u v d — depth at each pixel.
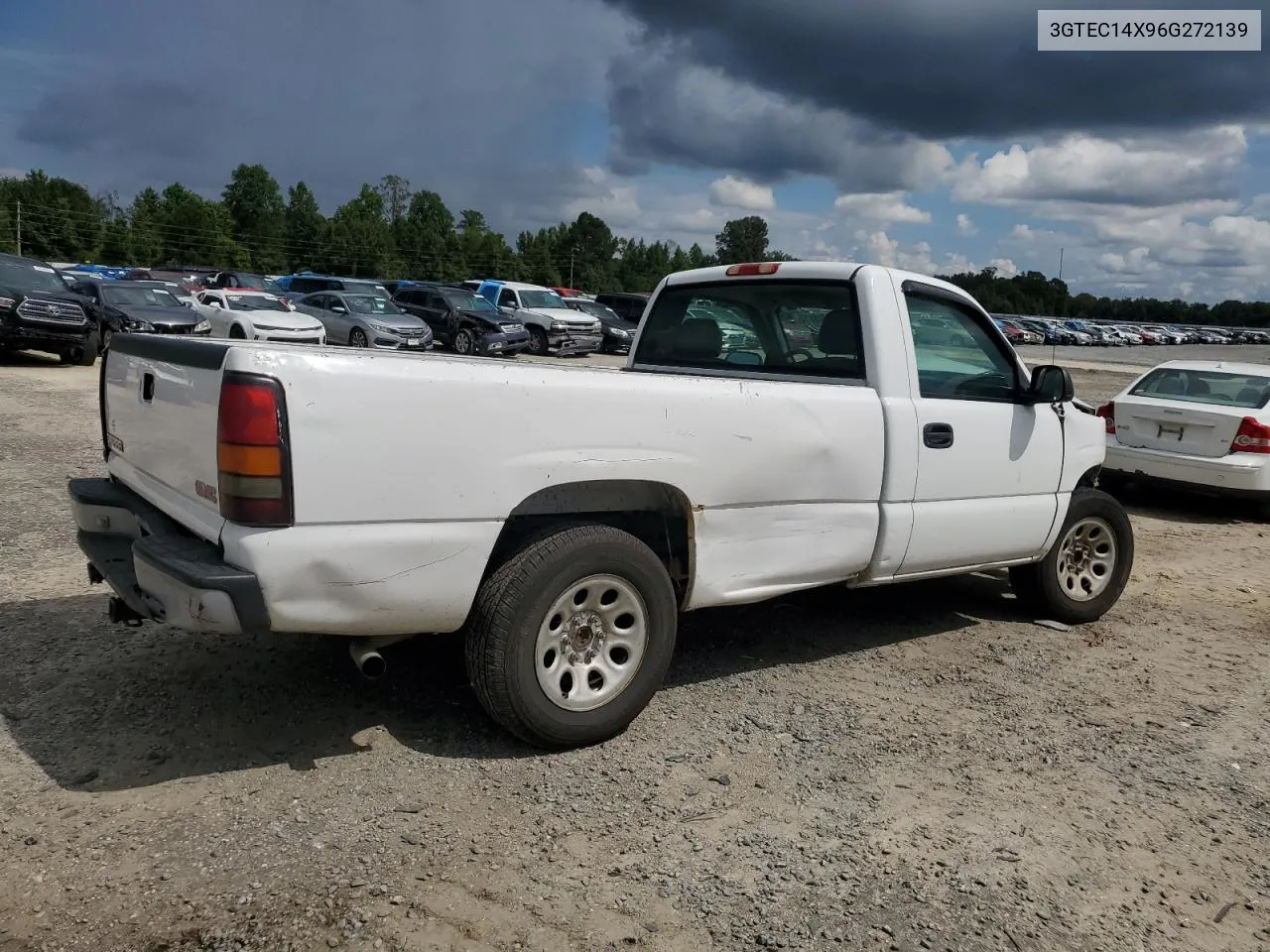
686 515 3.93
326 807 3.21
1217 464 9.48
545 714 3.59
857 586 4.70
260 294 23.27
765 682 4.59
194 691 4.04
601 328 26.55
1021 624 5.78
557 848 3.06
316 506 3.07
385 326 22.34
